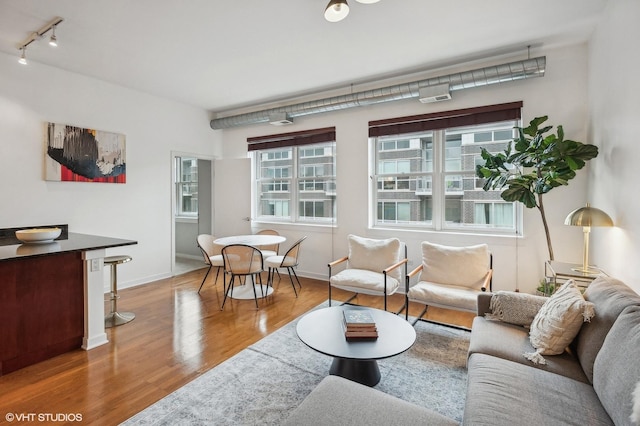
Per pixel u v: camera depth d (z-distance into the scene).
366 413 1.33
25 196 3.61
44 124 3.73
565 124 3.36
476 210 3.97
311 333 2.21
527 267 3.57
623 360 1.29
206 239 4.76
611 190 2.56
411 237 4.22
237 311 3.62
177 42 3.20
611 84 2.54
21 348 2.43
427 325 3.24
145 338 2.95
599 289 1.89
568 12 2.71
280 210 5.58
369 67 3.83
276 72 3.97
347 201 4.70
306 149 5.26
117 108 4.41
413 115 4.16
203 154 5.62
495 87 3.70
